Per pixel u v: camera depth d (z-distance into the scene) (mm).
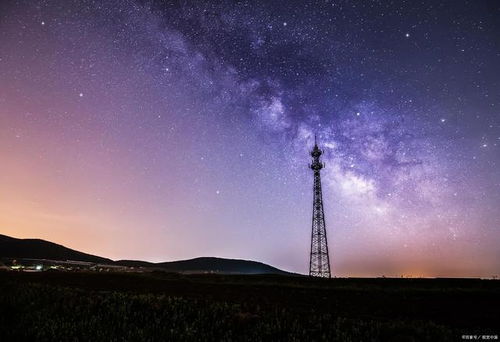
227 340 11500
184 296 22562
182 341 11305
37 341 10453
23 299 16562
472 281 32250
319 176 61531
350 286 30422
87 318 13367
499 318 17297
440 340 12148
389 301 22312
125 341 10891
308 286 30266
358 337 12172
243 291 26641
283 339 11875
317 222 59406
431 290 26266
